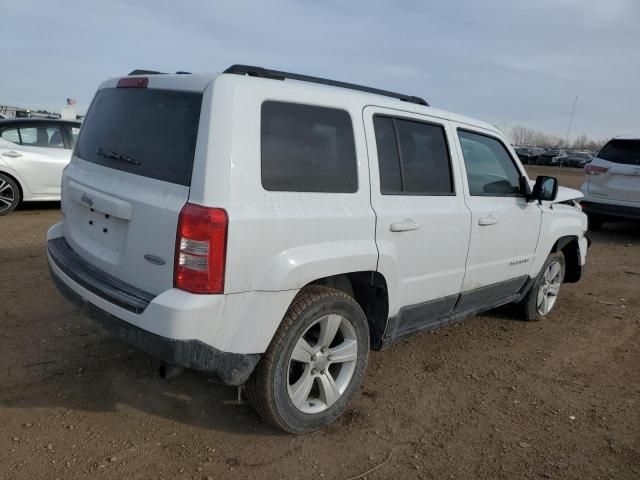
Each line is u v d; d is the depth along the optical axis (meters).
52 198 8.94
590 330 5.32
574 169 39.47
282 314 2.80
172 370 2.66
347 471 2.87
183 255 2.52
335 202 3.00
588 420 3.57
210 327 2.57
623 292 6.79
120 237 2.89
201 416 3.24
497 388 3.93
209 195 2.52
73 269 3.11
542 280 5.29
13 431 2.95
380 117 3.37
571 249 5.79
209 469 2.78
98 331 4.25
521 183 4.61
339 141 3.08
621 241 10.48
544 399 3.82
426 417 3.46
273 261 2.70
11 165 8.43
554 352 4.69
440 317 4.07
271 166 2.74
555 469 3.02
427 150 3.68
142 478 2.67
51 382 3.47
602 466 3.07
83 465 2.72
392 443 3.15
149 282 2.71
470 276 4.07
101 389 3.44
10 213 8.69
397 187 3.42
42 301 4.78
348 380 3.28
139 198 2.73
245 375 2.78
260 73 2.99
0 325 4.23
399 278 3.41
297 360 3.00
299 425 3.05
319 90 3.04
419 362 4.27
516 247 4.54
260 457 2.91
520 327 5.26
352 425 3.30
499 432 3.35
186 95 2.74
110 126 3.21
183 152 2.64
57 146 8.96
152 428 3.08
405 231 3.37
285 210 2.74
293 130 2.85
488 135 4.30
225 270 2.54
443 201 3.73
